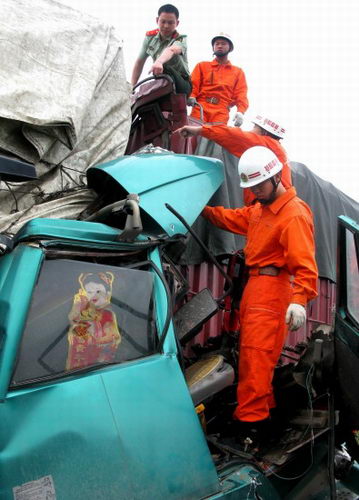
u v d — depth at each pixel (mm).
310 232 3578
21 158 3549
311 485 3516
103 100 4168
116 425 2535
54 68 3799
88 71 3930
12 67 3574
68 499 2330
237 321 3932
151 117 4711
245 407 3428
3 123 3449
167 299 3029
